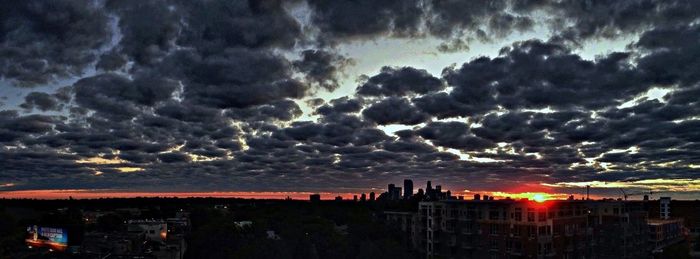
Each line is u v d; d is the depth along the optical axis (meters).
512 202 110.75
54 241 125.62
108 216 190.12
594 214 134.75
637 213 141.00
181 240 121.75
